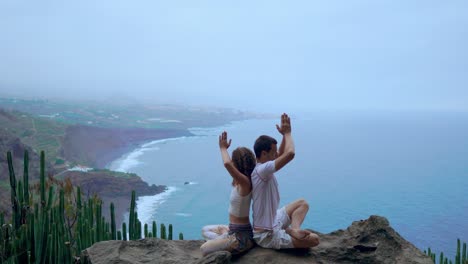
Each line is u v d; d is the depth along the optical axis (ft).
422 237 516.32
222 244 19.11
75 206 29.27
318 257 20.04
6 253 24.80
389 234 20.95
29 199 26.63
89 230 26.91
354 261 20.20
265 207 19.56
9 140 452.76
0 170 393.70
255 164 19.70
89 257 19.93
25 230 24.98
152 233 29.27
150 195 652.07
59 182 30.04
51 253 24.62
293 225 19.65
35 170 447.42
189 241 22.59
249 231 19.65
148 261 19.47
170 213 572.92
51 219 25.52
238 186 19.38
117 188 594.24
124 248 20.35
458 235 525.75
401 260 19.74
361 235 21.29
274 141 19.80
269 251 19.84
